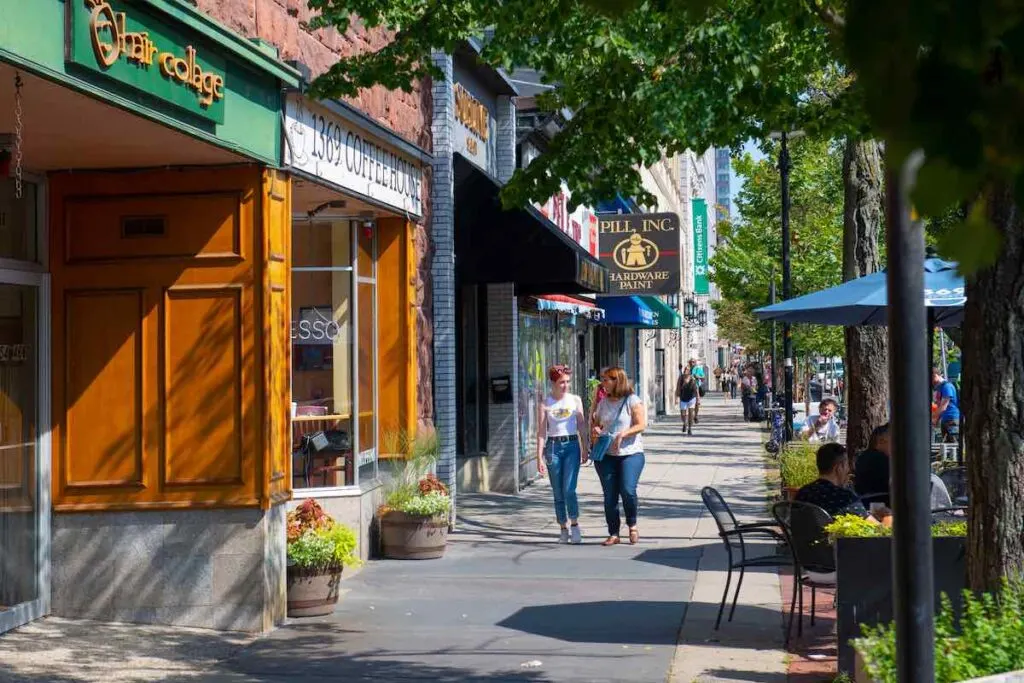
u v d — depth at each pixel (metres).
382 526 12.41
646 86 8.62
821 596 10.31
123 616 9.20
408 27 9.12
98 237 9.26
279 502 9.24
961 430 13.29
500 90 18.53
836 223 38.19
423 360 13.73
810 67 8.78
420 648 8.49
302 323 12.24
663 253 25.53
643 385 46.78
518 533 14.32
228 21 8.98
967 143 1.81
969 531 6.10
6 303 8.84
